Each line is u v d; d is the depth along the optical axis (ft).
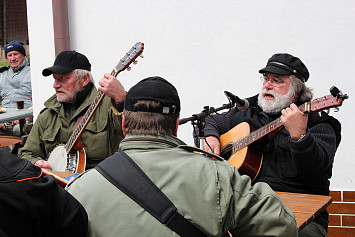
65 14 12.57
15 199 3.51
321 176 7.58
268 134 7.95
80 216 3.83
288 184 7.66
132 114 4.50
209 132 8.92
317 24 10.57
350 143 10.55
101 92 8.39
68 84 8.93
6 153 3.74
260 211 4.22
